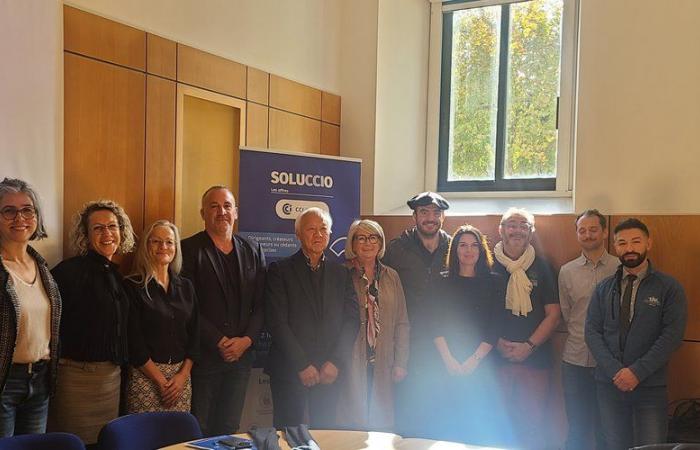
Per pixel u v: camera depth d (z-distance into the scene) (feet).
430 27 20.18
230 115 14.75
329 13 17.80
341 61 18.33
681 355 12.75
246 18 15.02
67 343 9.51
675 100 13.87
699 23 13.62
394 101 18.65
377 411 11.41
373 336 11.34
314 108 17.24
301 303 10.95
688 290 12.78
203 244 11.49
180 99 13.28
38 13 10.41
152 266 10.43
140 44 12.39
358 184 14.85
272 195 13.76
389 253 13.42
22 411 8.73
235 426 11.53
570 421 12.38
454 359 11.78
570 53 18.03
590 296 12.19
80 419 9.49
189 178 13.73
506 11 19.08
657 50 14.02
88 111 11.44
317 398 10.82
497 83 19.27
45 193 10.52
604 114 14.53
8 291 8.27
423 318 12.25
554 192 18.24
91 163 11.51
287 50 16.30
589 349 11.26
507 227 12.69
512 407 12.19
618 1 14.35
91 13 11.46
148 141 12.60
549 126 18.45
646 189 14.15
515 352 12.19
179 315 10.44
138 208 12.42
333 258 14.39
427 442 7.55
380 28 17.87
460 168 19.86
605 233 12.55
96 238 9.84
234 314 11.34
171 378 10.30
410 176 19.51
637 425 10.80
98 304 9.57
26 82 10.22
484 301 11.87
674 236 12.92
